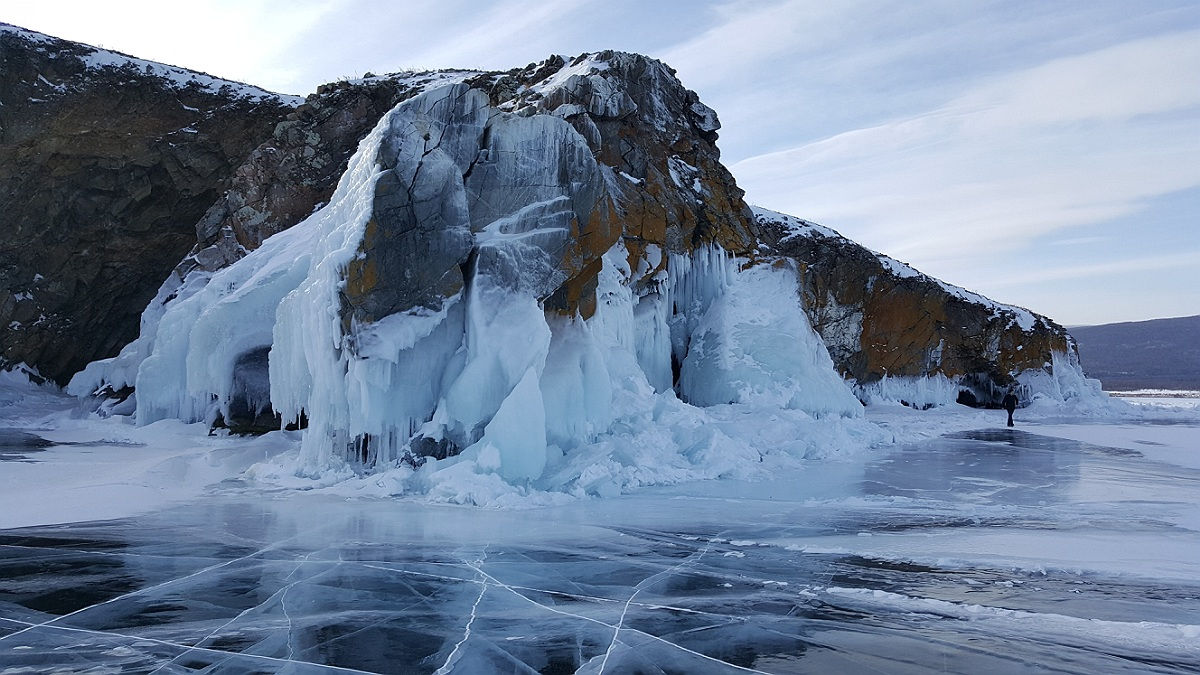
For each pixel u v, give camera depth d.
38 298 24.94
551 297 13.88
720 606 6.55
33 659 5.38
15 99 23.47
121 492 11.47
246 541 8.62
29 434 17.97
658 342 19.62
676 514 10.32
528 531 9.23
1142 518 10.16
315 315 12.37
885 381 32.31
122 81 25.11
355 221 12.23
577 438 13.25
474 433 12.33
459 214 12.62
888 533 9.24
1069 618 6.21
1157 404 37.84
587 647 5.65
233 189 22.19
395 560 7.88
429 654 5.51
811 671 5.21
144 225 26.06
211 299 17.58
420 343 12.49
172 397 17.62
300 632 5.91
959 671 5.19
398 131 12.32
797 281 21.91
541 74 23.02
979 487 12.61
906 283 32.59
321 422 12.54
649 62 22.69
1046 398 34.00
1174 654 5.48
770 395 19.03
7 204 23.86
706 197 22.17
